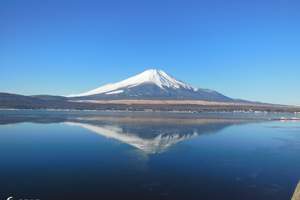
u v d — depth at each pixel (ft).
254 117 537.65
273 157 146.82
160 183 104.58
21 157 140.36
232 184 104.58
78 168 121.80
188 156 146.30
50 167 123.03
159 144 180.86
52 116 433.89
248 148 171.42
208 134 235.61
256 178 111.34
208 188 100.48
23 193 94.02
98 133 229.04
